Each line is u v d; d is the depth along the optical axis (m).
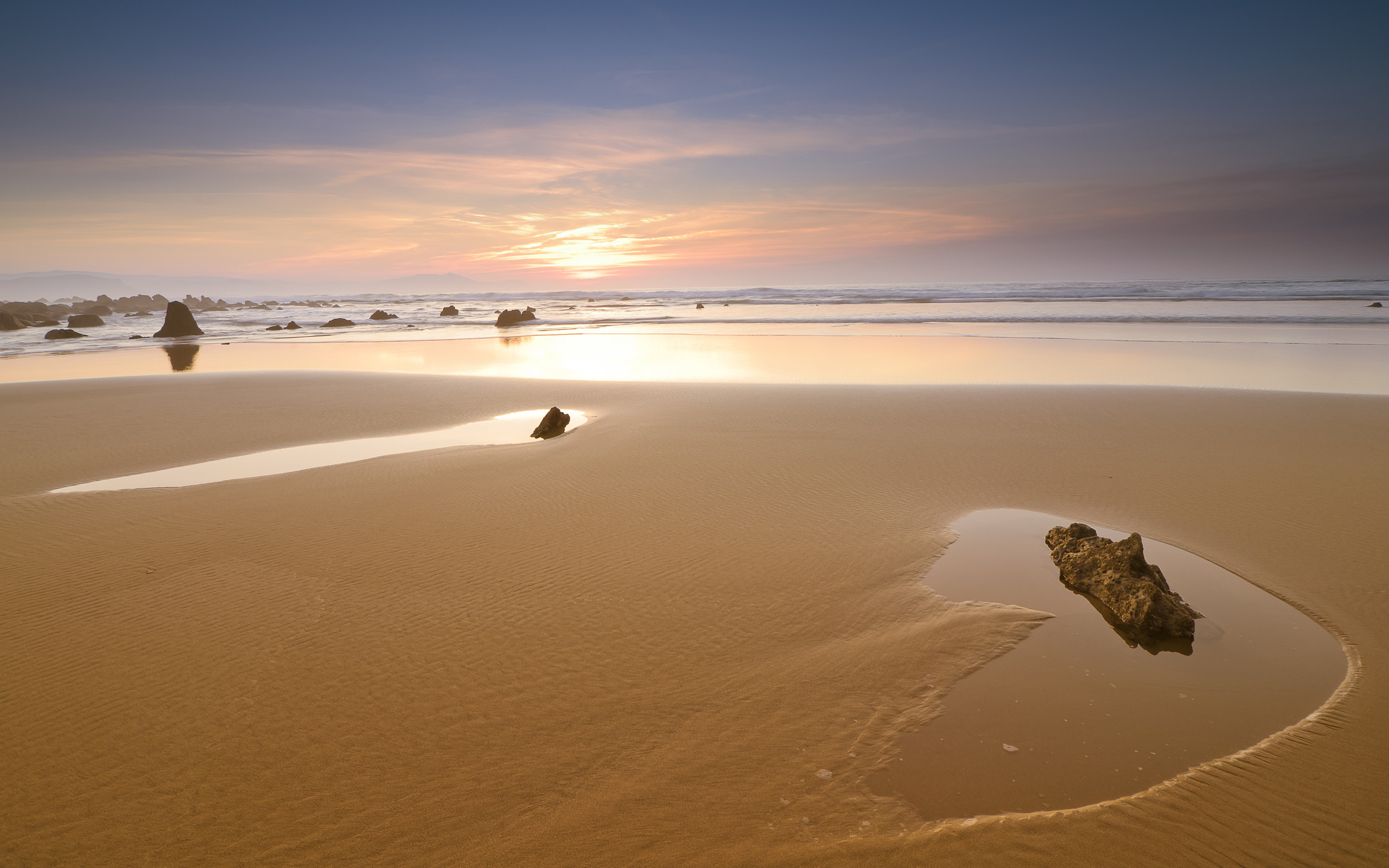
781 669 6.57
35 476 14.86
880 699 6.01
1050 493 11.41
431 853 4.53
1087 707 5.77
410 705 6.18
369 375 29.59
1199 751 5.16
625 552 9.54
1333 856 4.20
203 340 57.03
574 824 4.72
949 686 6.14
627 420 18.70
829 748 5.39
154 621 7.82
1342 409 17.09
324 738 5.74
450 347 45.53
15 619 7.91
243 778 5.29
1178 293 72.00
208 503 12.04
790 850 4.41
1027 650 6.68
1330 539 9.05
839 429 16.56
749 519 10.71
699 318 63.56
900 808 4.71
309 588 8.62
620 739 5.62
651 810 4.82
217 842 4.69
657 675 6.55
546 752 5.49
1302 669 6.23
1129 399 19.08
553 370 31.67
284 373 30.70
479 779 5.21
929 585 8.23
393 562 9.38
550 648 7.11
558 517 11.02
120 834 4.78
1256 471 12.06
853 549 9.41
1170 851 4.27
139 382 28.41
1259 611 7.32
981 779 4.97
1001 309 60.25
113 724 5.98
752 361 32.75
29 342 56.62
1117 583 7.39
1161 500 10.84
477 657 6.96
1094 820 4.52
